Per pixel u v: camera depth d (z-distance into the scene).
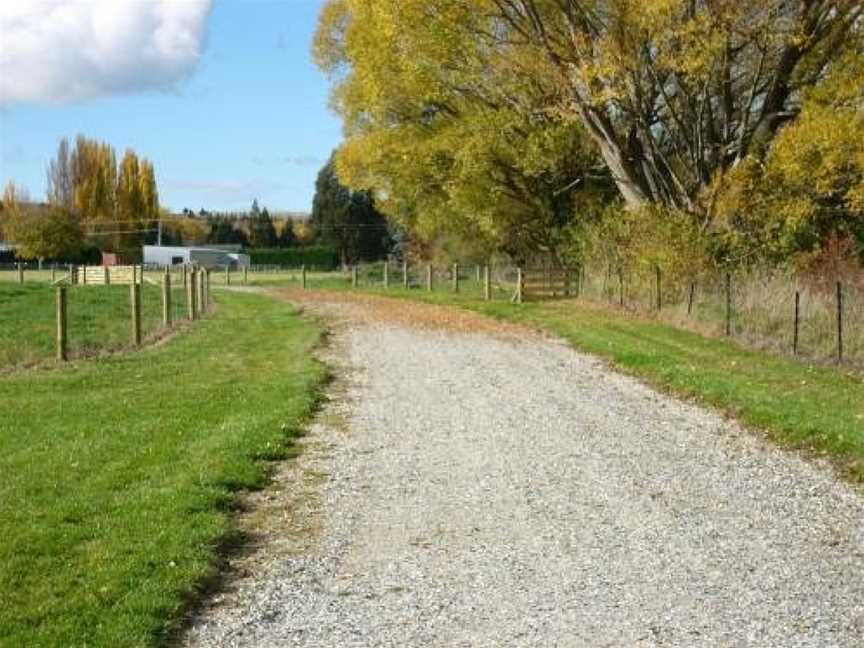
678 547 7.53
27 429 11.48
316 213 97.94
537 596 6.50
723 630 5.89
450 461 10.46
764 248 26.06
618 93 27.78
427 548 7.56
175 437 10.99
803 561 7.19
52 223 83.75
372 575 6.96
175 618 6.07
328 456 10.69
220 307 33.38
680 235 26.17
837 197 26.48
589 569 7.03
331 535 7.90
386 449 11.05
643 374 16.80
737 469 10.07
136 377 16.09
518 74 32.53
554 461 10.46
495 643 5.73
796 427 11.55
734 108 29.72
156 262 95.00
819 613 6.17
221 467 9.55
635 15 25.77
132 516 7.85
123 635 5.65
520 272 34.28
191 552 7.08
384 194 43.09
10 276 57.66
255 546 7.64
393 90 36.25
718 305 23.78
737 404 13.27
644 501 8.87
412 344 21.78
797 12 26.36
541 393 15.05
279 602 6.44
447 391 15.21
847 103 25.66
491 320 27.52
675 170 31.70
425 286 44.56
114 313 29.91
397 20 31.20
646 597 6.45
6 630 5.66
